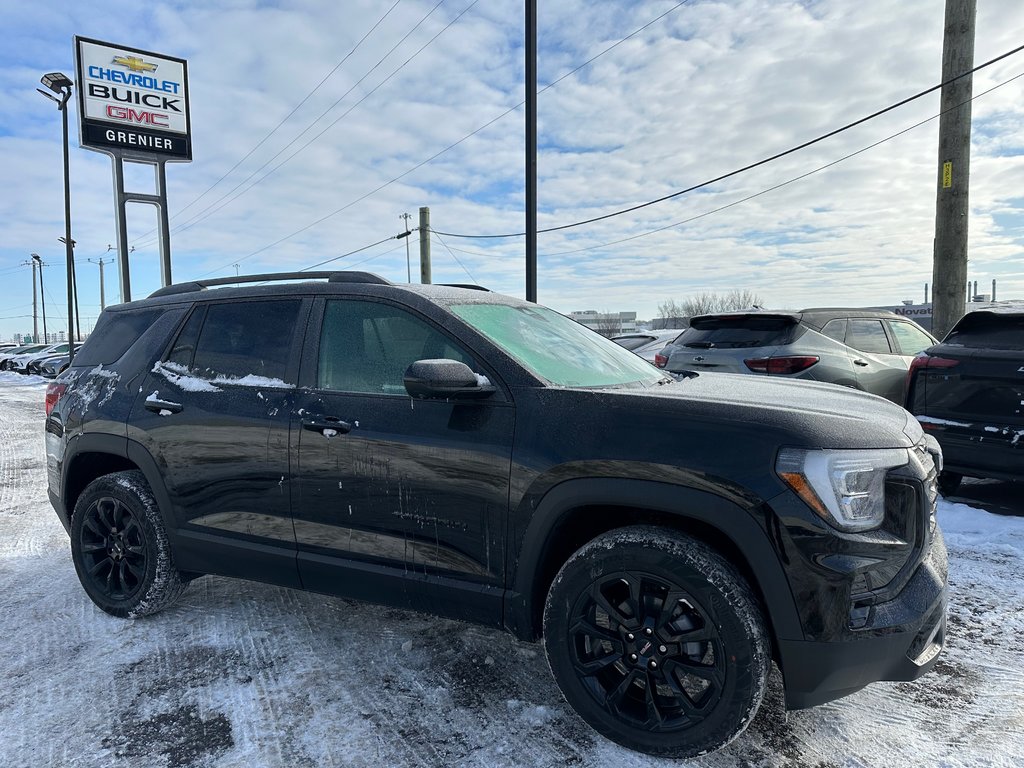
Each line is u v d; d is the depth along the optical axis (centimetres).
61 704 266
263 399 301
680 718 223
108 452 342
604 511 238
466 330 270
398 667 291
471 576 253
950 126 797
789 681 209
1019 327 457
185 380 329
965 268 805
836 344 616
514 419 246
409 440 261
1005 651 294
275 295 323
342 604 360
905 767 219
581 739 239
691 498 213
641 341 1162
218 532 312
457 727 247
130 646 315
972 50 784
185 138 2458
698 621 219
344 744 238
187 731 247
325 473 279
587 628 236
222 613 350
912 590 215
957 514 469
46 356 3086
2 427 1189
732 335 643
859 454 211
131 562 342
